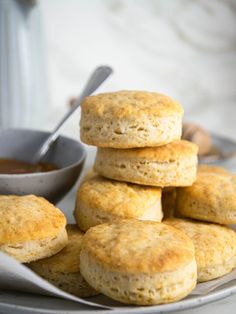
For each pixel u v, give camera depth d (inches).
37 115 33.9
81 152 20.1
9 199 16.6
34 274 14.0
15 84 32.3
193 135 25.6
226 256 16.5
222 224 18.0
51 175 18.5
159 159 17.2
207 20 39.3
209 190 18.2
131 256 14.3
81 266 15.0
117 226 15.7
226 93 41.0
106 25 38.7
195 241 16.7
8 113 32.7
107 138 17.1
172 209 19.1
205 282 16.2
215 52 40.1
